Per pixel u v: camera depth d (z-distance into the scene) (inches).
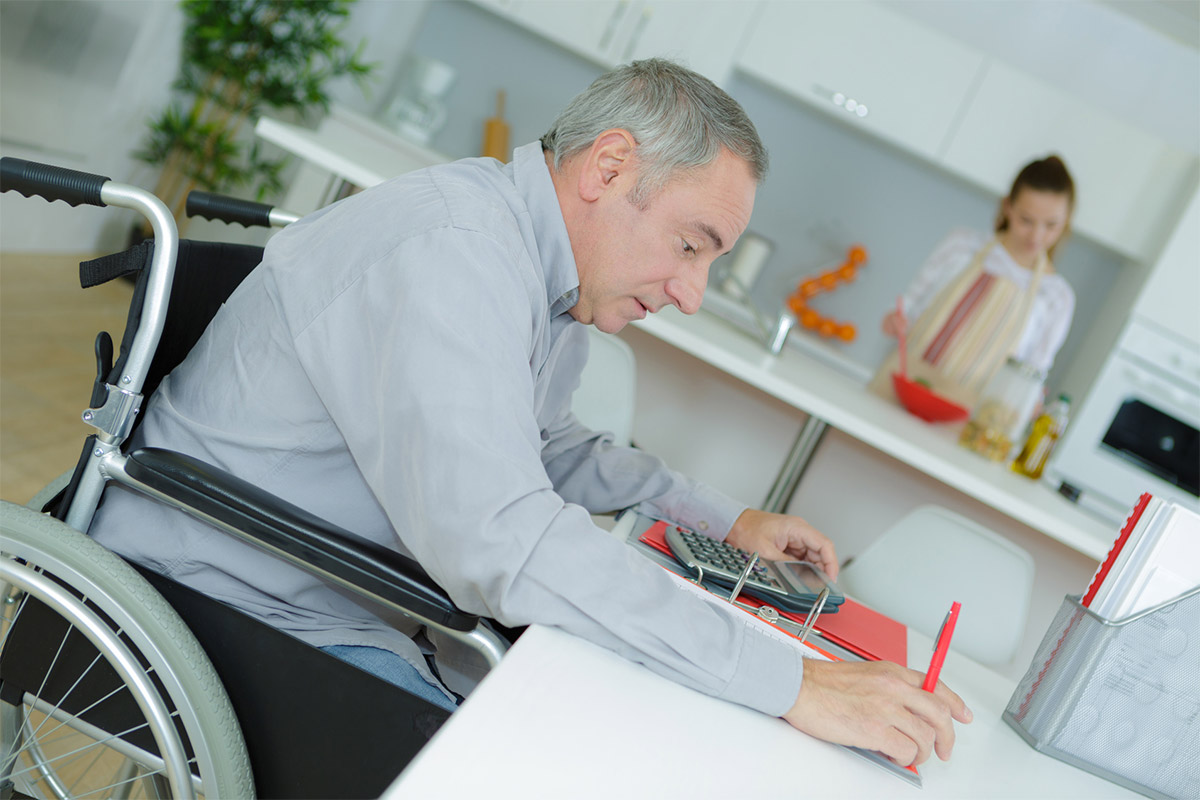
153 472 31.7
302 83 162.2
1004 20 139.5
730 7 142.6
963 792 28.8
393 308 31.9
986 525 104.3
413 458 30.0
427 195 34.2
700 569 38.2
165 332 37.2
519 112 163.3
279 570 36.1
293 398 35.1
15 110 133.4
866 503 108.2
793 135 156.3
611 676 27.1
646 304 37.8
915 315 142.4
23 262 144.3
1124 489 131.9
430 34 163.9
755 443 109.3
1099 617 33.6
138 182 166.7
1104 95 139.6
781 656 29.3
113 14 142.9
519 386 31.3
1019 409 113.6
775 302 157.8
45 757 39.0
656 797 21.5
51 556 31.4
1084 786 32.7
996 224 137.6
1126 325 130.7
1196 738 33.7
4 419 92.6
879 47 140.4
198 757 31.6
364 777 32.9
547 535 28.8
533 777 20.5
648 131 34.9
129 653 31.4
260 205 42.9
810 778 25.6
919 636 44.9
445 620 30.2
